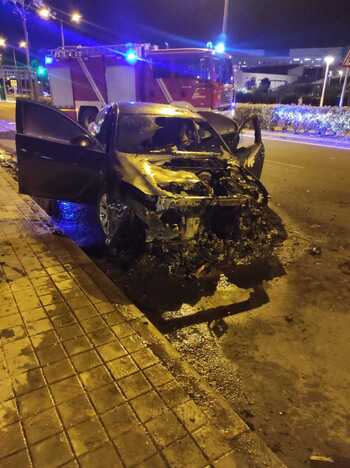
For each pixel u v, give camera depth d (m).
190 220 4.01
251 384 2.75
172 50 13.64
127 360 2.68
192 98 14.22
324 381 2.79
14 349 2.76
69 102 16.12
